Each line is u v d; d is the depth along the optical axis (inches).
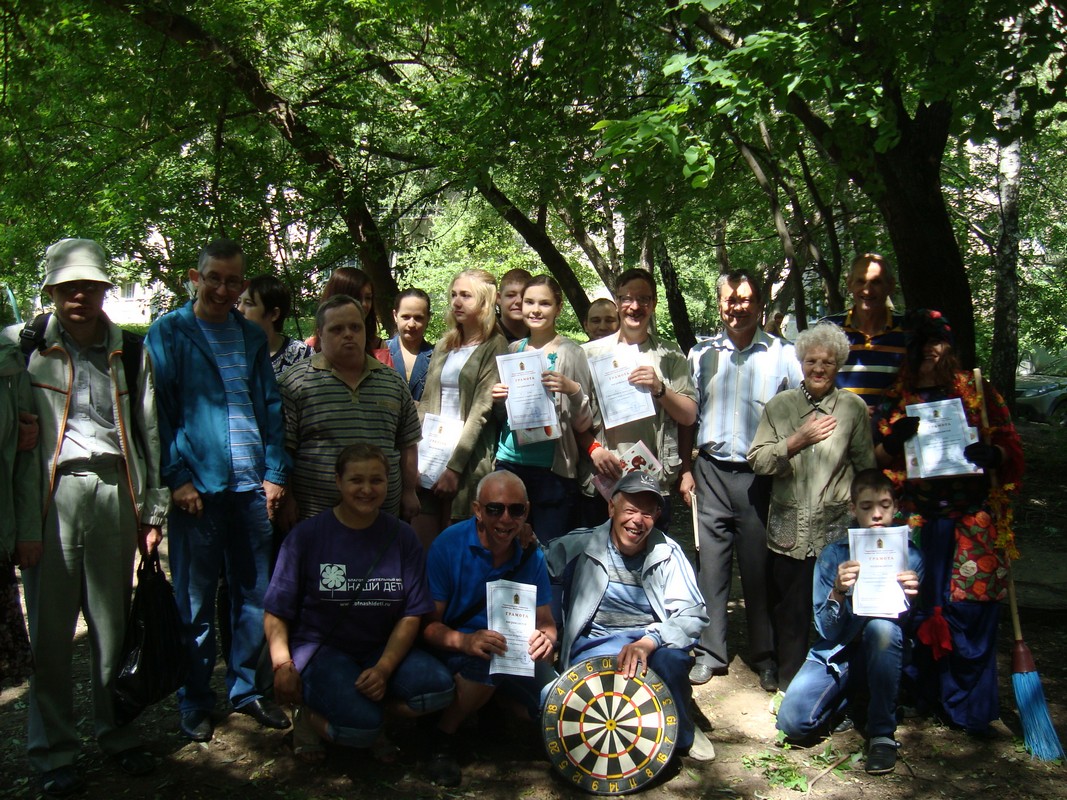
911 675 179.2
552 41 289.0
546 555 171.2
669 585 164.6
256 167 388.5
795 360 197.3
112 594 148.3
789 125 307.6
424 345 221.3
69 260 140.9
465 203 501.7
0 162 374.6
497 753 163.6
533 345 197.6
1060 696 189.6
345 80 387.9
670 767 159.0
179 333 159.0
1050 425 644.7
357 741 148.7
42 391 142.3
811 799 149.7
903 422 174.2
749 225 627.5
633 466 186.1
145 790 146.1
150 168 377.1
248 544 163.9
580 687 154.0
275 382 167.9
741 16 273.9
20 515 139.3
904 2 215.3
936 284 301.7
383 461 154.4
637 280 192.9
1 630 134.2
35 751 143.7
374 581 154.9
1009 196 516.4
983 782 155.6
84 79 354.6
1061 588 244.5
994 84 220.8
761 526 192.9
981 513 170.9
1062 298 657.6
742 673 202.7
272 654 151.3
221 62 347.3
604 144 241.8
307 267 381.7
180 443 157.2
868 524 164.7
